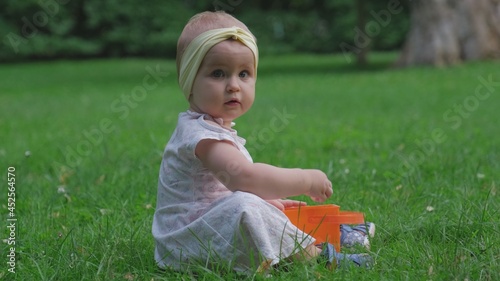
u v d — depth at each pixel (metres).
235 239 3.31
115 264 3.68
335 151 7.83
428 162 6.63
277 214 3.40
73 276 3.54
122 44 30.62
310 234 3.67
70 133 10.11
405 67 20.58
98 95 17.05
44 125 11.29
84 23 30.36
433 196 4.97
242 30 3.55
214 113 3.54
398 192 5.29
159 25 30.61
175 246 3.53
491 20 19.75
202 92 3.52
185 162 3.51
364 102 13.63
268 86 17.86
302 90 16.62
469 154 7.16
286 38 31.22
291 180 3.44
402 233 4.04
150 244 4.08
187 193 3.52
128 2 30.28
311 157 7.32
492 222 4.09
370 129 9.74
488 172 6.14
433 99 13.66
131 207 5.06
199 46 3.49
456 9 19.77
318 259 3.50
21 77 23.27
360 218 3.70
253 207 3.31
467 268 3.36
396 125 10.09
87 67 26.58
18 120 12.16
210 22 3.56
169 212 3.59
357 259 3.51
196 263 3.44
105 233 4.24
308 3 31.45
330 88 16.78
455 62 19.69
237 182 3.40
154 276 3.46
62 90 18.78
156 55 30.73
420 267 3.43
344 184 5.70
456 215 4.38
